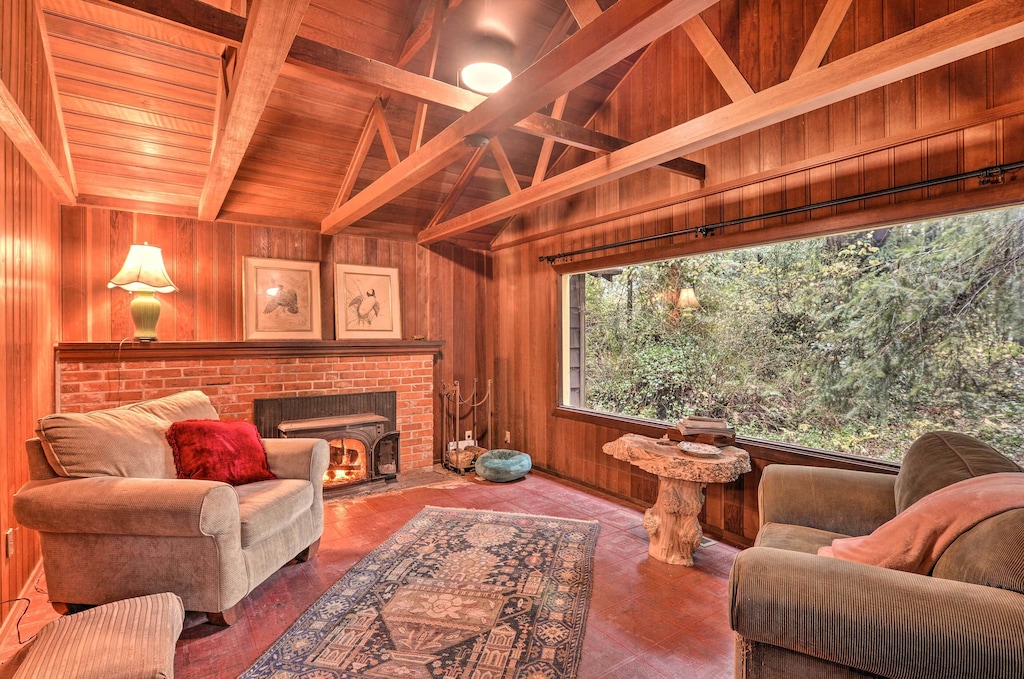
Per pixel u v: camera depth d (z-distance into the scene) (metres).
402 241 4.79
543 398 4.59
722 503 3.10
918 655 1.02
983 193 2.06
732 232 3.00
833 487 2.05
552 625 2.06
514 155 4.16
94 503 1.94
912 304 2.50
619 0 1.50
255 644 1.95
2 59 1.86
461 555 2.74
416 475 4.46
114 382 3.30
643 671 1.79
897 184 2.32
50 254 3.02
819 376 2.87
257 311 4.00
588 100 3.84
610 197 3.83
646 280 3.90
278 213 4.14
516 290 4.92
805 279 2.94
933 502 1.35
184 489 1.98
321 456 2.81
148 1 1.70
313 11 2.85
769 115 1.98
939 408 2.40
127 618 1.46
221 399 3.70
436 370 4.95
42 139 2.45
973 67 2.09
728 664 1.83
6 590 2.14
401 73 2.25
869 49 1.66
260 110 2.22
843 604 1.10
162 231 3.69
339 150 3.76
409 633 1.99
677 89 3.32
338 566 2.64
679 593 2.35
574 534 3.05
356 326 4.47
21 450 2.39
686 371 3.61
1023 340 2.17
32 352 2.60
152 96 2.99
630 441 3.06
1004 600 1.02
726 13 3.02
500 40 3.25
